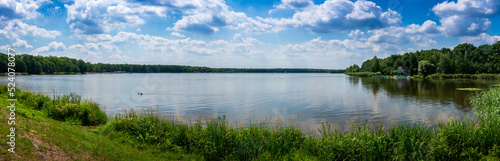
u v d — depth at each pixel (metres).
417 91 46.75
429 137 10.49
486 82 72.12
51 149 7.47
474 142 9.96
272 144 10.40
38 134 8.16
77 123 13.97
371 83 76.81
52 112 14.38
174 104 30.94
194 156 10.02
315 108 27.86
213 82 87.56
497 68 99.56
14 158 6.26
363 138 10.37
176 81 93.94
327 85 70.56
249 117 22.19
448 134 10.17
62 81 79.56
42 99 17.41
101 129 12.37
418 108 27.23
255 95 42.34
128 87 58.31
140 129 11.91
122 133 11.80
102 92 45.75
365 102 32.72
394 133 10.66
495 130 10.38
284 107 28.67
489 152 9.61
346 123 19.55
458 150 9.67
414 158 9.53
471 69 104.75
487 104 17.12
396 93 43.78
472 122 11.69
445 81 79.31
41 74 135.25
